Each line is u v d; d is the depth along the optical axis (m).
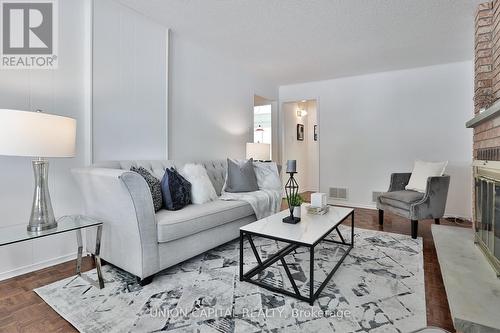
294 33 3.07
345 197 4.78
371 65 4.11
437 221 3.03
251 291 1.74
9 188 1.97
